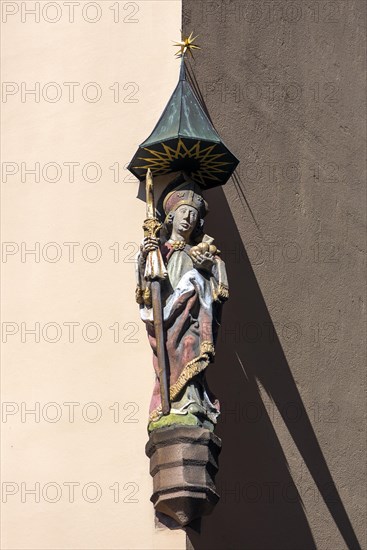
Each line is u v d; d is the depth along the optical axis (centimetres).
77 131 2403
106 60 2417
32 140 2422
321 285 2567
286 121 2584
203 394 2172
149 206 2192
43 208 2388
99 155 2381
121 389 2278
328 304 2569
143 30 2414
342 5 2775
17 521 2259
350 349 2586
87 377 2295
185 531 2184
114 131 2384
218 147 2242
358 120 2747
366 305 2647
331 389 2528
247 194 2477
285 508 2388
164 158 2266
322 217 2606
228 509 2306
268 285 2473
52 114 2423
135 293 2292
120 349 2295
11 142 2430
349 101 2736
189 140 2220
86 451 2264
